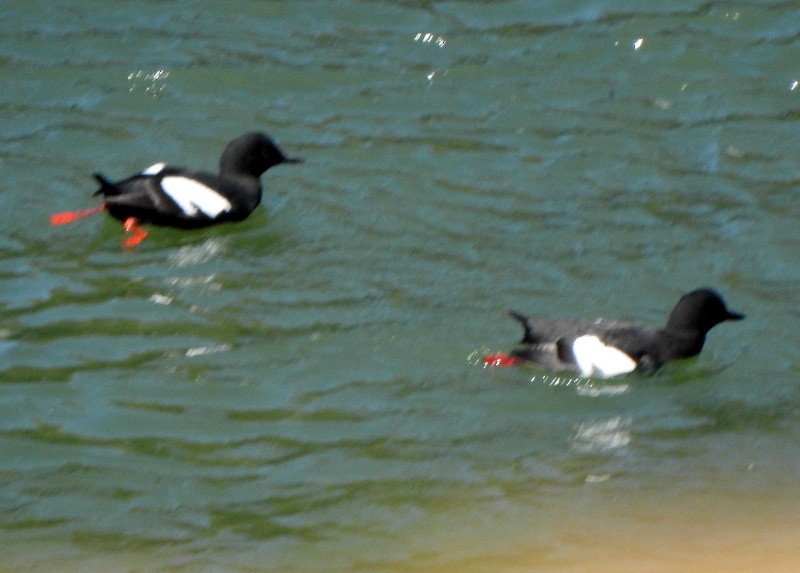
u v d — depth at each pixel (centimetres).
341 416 1450
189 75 2170
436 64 2209
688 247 1784
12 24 2283
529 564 1234
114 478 1346
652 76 2186
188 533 1270
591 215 1856
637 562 1237
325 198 1897
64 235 1784
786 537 1275
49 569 1216
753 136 2039
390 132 2048
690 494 1339
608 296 1677
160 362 1531
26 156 1961
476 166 1969
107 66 2181
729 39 2273
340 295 1669
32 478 1342
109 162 1961
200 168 1952
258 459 1380
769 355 1584
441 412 1462
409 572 1220
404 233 1814
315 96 2136
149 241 1783
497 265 1739
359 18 2333
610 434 1437
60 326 1587
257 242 1792
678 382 1532
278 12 2342
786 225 1830
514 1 2347
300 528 1277
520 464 1381
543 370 1520
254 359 1541
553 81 2170
